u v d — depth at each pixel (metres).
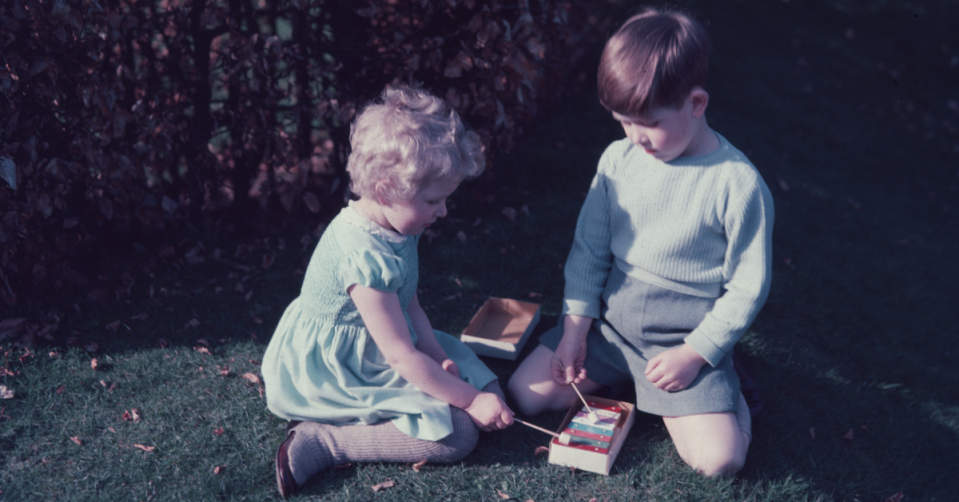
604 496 2.03
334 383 2.10
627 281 2.29
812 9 8.01
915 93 6.87
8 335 2.56
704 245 2.14
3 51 2.54
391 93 1.96
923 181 5.36
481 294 3.10
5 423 2.19
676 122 1.93
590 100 5.17
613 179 2.32
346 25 3.32
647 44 1.85
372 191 1.88
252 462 2.10
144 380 2.44
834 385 2.81
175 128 3.28
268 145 3.46
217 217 3.59
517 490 2.03
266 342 2.70
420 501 1.97
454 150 1.84
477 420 2.08
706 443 2.08
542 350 2.45
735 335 2.09
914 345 3.31
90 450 2.12
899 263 4.05
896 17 8.31
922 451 2.56
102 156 2.89
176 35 3.19
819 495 2.15
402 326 1.99
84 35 2.82
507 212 3.71
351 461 2.09
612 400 2.32
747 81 6.13
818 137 5.56
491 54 3.39
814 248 3.97
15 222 2.64
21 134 2.63
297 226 3.60
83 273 3.02
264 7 3.34
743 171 2.07
